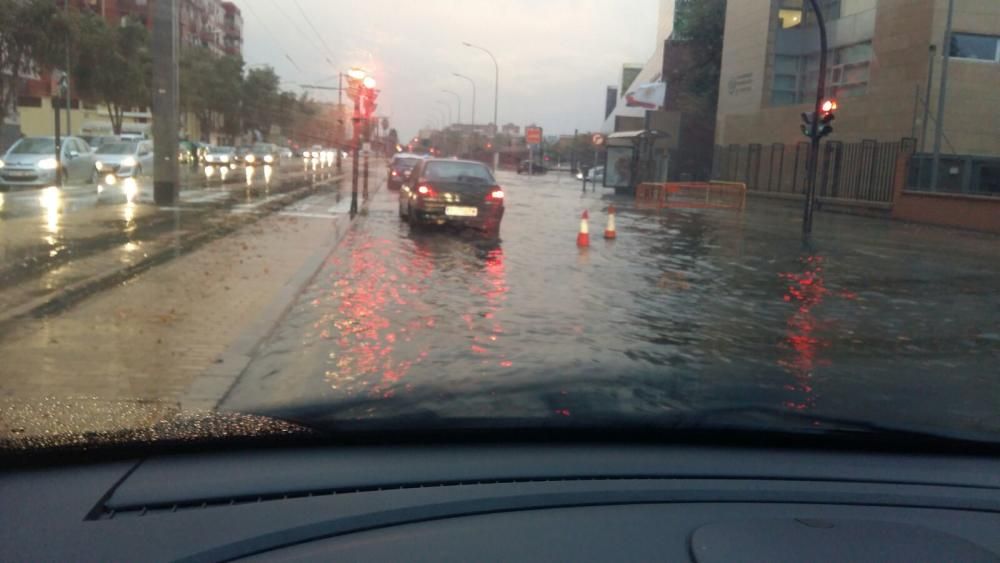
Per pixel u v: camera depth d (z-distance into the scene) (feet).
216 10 194.29
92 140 113.50
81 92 105.19
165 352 24.00
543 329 29.81
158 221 57.36
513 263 48.19
